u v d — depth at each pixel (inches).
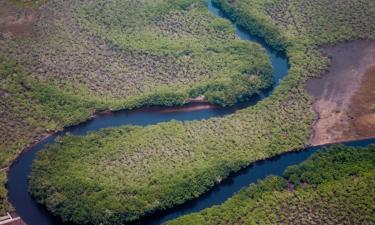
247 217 7652.6
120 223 7701.8
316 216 7667.3
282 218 7637.8
